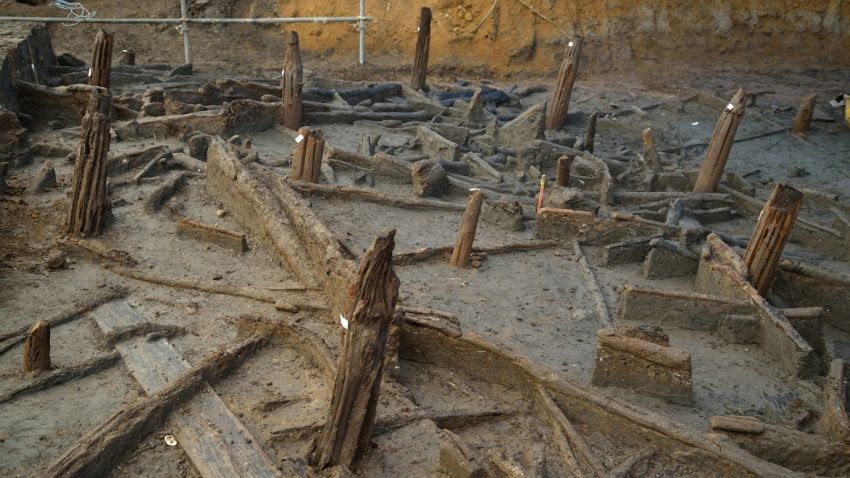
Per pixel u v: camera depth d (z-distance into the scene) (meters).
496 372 9.79
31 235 13.06
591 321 12.03
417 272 13.08
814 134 24.23
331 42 30.34
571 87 22.88
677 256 13.77
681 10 32.12
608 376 9.99
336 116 21.95
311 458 7.95
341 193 15.77
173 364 9.67
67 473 7.41
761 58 31.95
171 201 14.84
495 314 11.95
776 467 8.15
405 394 9.23
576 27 31.06
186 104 19.80
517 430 9.05
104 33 19.12
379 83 25.56
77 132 18.31
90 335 10.30
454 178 17.38
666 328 12.01
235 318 10.88
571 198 15.21
